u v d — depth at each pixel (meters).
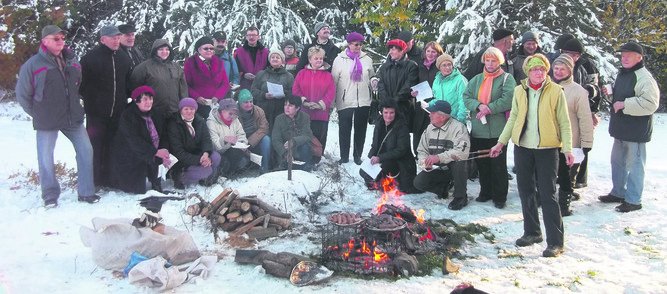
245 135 7.37
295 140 7.30
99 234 4.41
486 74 6.09
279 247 4.89
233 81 8.32
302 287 4.07
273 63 7.90
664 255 4.75
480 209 6.11
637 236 5.21
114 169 6.44
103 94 6.39
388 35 13.39
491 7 12.57
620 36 15.02
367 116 7.96
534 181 4.96
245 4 13.99
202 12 14.14
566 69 5.61
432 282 4.16
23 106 5.81
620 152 6.18
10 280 4.15
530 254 4.80
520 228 5.48
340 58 7.99
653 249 4.89
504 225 5.57
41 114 5.79
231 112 7.09
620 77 5.98
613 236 5.23
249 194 5.88
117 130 6.41
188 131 6.64
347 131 7.98
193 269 4.29
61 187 6.67
